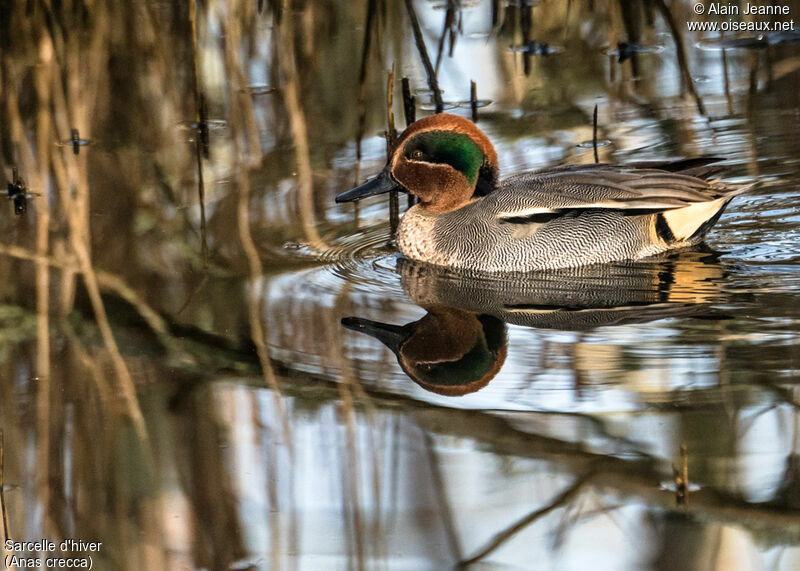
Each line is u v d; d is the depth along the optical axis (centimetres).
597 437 874
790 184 1383
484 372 970
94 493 839
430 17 1916
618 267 1238
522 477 837
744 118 1556
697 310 1080
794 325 1029
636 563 752
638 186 1245
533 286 1180
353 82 1712
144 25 1805
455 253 1248
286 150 1505
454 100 1628
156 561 775
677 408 899
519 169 1417
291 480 838
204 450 874
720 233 1291
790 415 881
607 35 1831
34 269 1182
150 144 1539
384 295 1143
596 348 1002
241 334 1045
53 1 1803
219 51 1803
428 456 859
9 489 852
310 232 1300
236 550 773
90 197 1380
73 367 995
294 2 1825
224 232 1287
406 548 770
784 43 1775
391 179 1297
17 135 1555
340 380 961
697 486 819
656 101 1620
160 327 1061
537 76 1703
